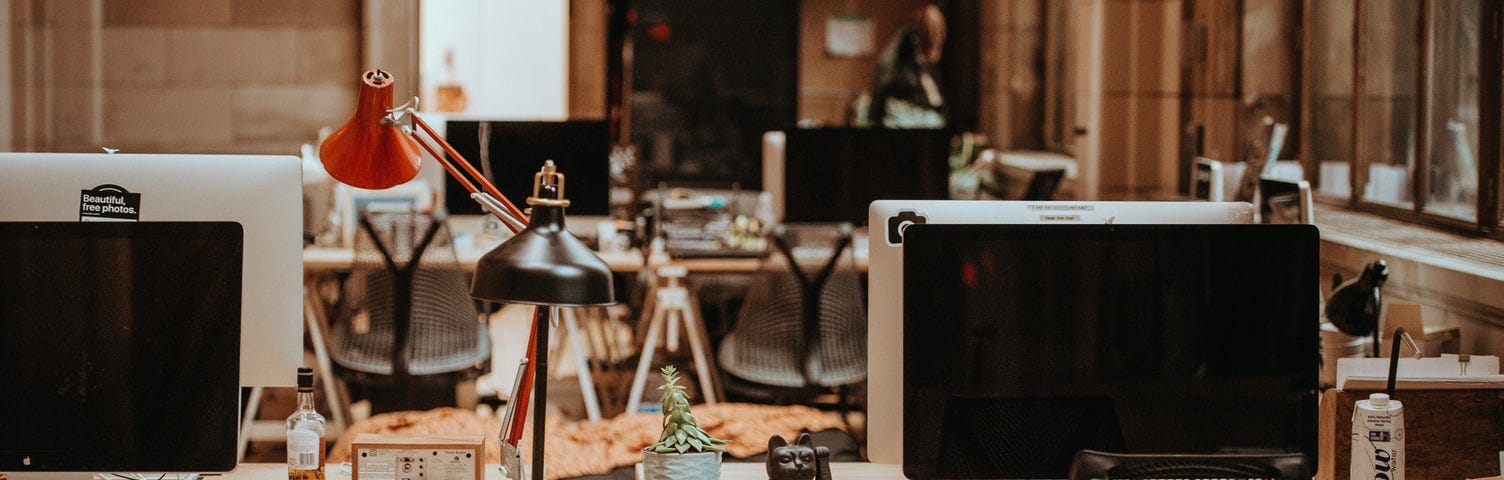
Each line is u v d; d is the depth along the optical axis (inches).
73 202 93.1
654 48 413.1
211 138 322.7
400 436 84.6
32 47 315.6
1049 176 254.1
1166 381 83.9
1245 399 84.4
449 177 233.6
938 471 83.2
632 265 211.9
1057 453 83.8
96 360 80.8
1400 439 88.3
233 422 81.3
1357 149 178.7
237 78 321.4
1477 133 144.3
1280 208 132.5
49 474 91.2
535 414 78.5
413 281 186.5
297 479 89.0
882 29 412.5
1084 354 83.5
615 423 136.3
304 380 89.9
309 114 323.0
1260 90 209.0
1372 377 93.7
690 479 83.3
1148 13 238.2
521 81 353.4
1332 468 94.3
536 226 76.8
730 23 414.3
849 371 189.0
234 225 80.9
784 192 248.7
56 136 318.7
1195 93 227.1
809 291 184.4
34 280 80.4
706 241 228.1
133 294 80.7
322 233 224.8
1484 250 134.2
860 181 249.6
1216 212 95.1
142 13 319.0
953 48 395.5
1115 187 243.4
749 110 417.1
